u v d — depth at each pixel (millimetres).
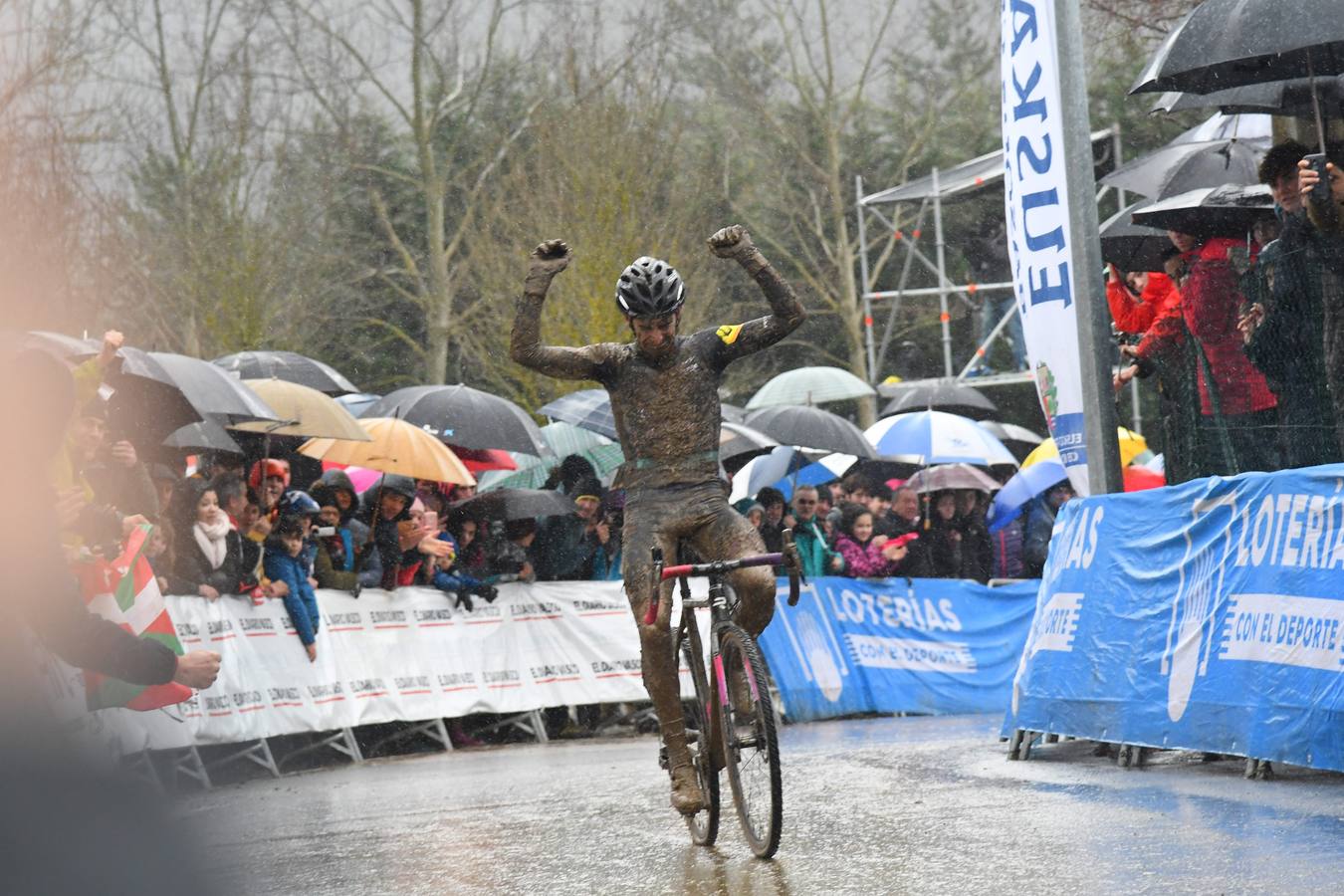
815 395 26266
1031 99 13242
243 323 36781
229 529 15086
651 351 8367
